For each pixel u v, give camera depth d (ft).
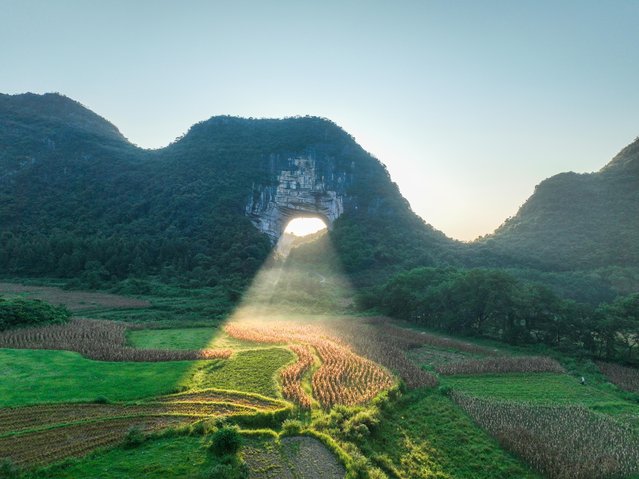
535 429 92.17
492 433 90.17
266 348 151.74
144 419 84.48
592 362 164.14
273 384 108.58
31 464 65.87
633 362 165.78
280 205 550.36
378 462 76.13
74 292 295.48
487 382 131.13
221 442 69.77
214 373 119.55
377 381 116.37
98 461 66.85
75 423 81.20
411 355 166.61
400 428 91.91
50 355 131.75
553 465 76.23
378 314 283.79
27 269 344.69
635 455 81.51
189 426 78.69
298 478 66.59
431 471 75.92
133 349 141.79
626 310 174.29
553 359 166.91
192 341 167.02
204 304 270.46
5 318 168.14
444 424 95.04
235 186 518.37
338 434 82.23
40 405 90.74
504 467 77.25
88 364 123.54
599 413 104.94
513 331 202.80
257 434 79.41
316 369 128.47
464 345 188.03
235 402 94.94
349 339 180.96
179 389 103.19
